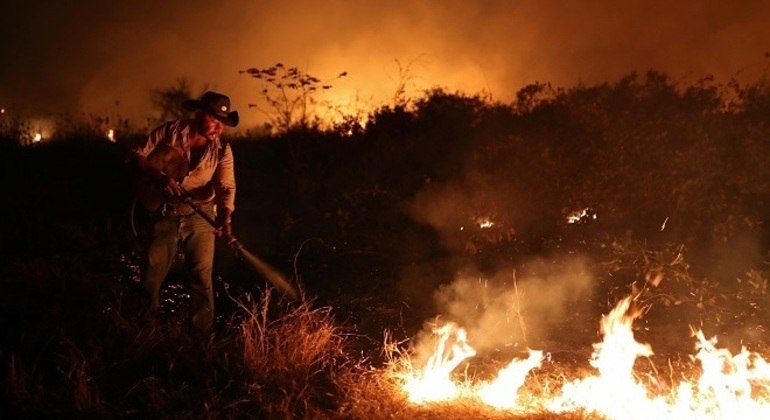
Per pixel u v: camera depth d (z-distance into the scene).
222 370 5.36
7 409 4.82
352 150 11.08
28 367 5.36
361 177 9.99
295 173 10.52
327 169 10.67
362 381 5.24
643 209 7.81
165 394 4.98
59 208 9.29
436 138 10.42
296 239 8.58
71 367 5.18
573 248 7.73
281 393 5.11
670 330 6.53
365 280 7.56
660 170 8.04
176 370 5.33
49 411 4.81
